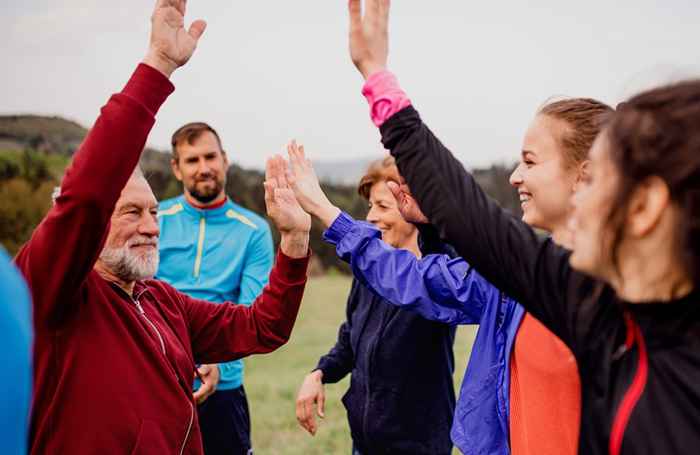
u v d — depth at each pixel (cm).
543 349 156
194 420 202
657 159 98
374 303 292
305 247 228
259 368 828
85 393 175
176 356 204
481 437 188
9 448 81
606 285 114
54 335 174
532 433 156
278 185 224
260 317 230
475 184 126
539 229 188
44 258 160
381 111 130
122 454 177
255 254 407
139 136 164
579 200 112
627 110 106
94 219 159
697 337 102
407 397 276
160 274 401
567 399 150
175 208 410
